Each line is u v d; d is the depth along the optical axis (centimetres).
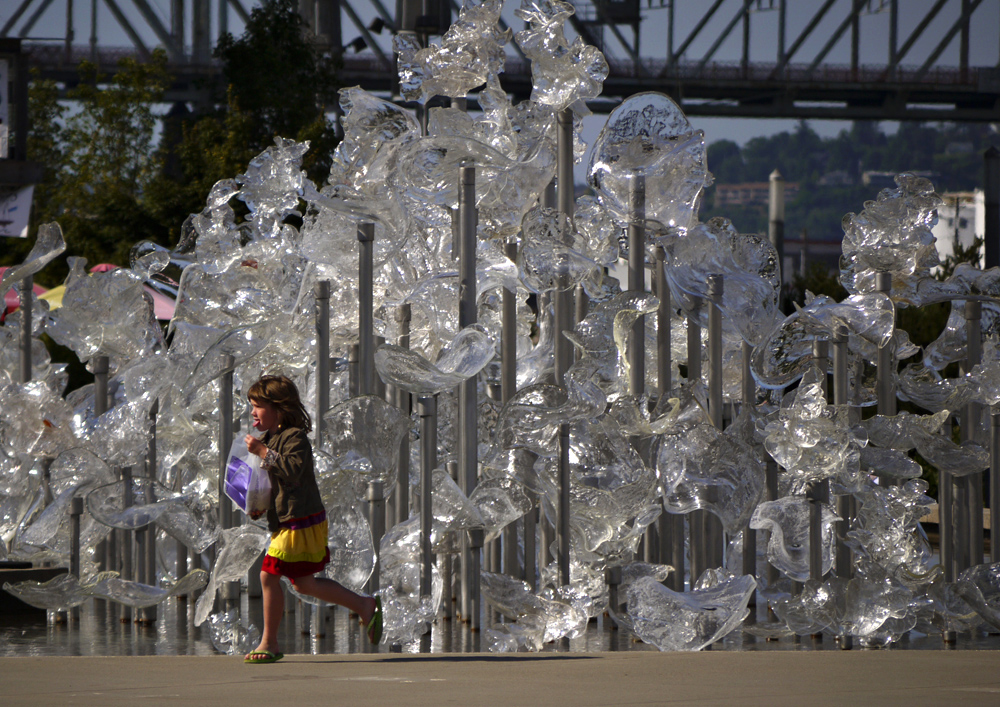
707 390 2844
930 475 4719
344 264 2500
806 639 2445
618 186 2538
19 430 2822
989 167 8131
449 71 2741
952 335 2917
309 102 10075
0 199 7756
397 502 2558
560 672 1683
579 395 2264
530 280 2466
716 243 2606
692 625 2284
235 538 2344
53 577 2652
